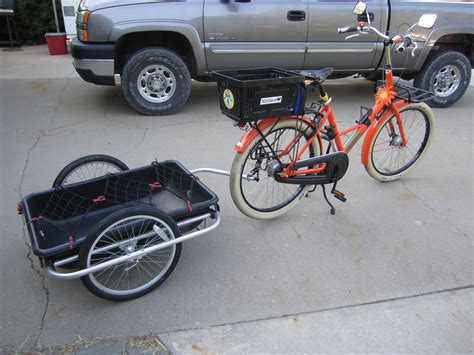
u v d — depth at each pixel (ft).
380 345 7.20
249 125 9.14
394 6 17.65
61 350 6.99
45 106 18.63
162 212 7.75
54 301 8.03
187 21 16.39
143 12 16.11
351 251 9.54
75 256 7.38
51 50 28.94
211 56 17.11
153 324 7.57
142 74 16.93
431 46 18.44
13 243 9.60
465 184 12.59
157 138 15.39
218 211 8.75
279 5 16.80
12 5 30.30
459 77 19.48
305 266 9.06
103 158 9.82
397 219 10.78
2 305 7.90
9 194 11.56
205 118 17.51
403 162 13.04
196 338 7.28
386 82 10.97
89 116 17.53
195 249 9.51
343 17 17.34
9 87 21.31
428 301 8.16
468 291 8.41
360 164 13.73
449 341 7.30
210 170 10.19
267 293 8.31
